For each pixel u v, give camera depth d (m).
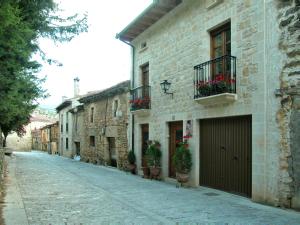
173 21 11.86
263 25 7.64
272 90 7.36
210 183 9.84
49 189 10.09
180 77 11.28
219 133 9.48
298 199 6.74
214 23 9.48
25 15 5.93
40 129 55.75
